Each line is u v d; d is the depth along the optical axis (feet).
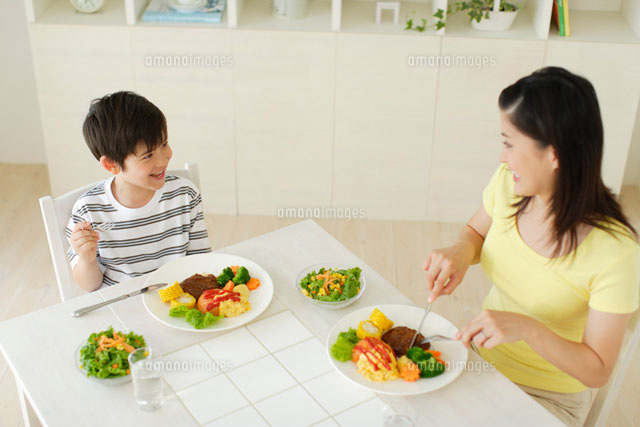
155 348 4.02
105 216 5.34
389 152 9.26
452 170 9.35
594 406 4.81
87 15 8.73
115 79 8.82
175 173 5.76
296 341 4.25
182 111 9.06
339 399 3.82
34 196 10.01
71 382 3.89
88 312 4.45
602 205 4.04
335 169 9.44
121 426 3.61
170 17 8.54
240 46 8.59
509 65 8.55
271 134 9.21
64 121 9.05
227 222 9.66
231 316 4.39
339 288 4.56
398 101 8.88
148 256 5.59
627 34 8.59
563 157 3.79
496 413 3.77
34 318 4.41
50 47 8.56
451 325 4.39
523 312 4.70
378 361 3.91
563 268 4.28
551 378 4.75
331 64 8.67
